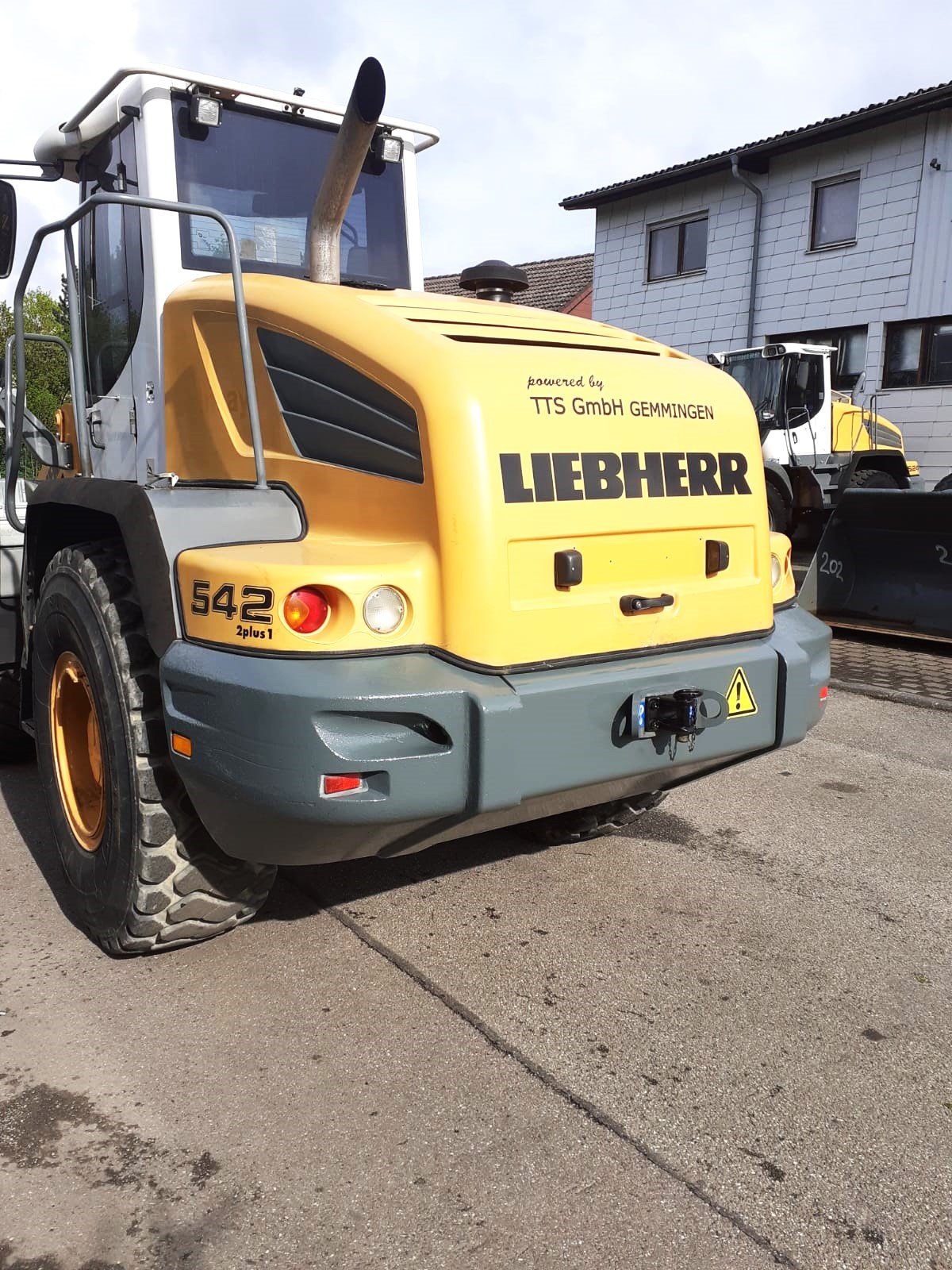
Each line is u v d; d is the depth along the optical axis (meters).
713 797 4.30
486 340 2.66
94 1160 2.04
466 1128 2.15
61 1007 2.58
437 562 2.32
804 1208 1.94
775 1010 2.63
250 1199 1.94
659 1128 2.16
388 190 4.27
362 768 2.14
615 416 2.60
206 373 3.06
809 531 12.31
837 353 15.62
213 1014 2.56
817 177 15.27
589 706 2.40
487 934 3.02
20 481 4.66
